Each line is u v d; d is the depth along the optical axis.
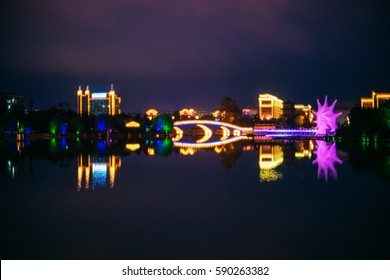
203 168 62.84
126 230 27.70
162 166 65.56
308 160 74.81
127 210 33.62
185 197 39.28
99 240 25.53
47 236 26.38
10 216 31.62
